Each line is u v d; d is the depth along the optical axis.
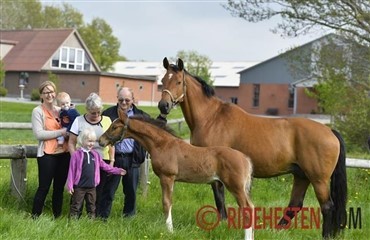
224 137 8.57
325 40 24.28
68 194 9.39
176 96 8.71
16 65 58.78
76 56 62.09
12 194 9.08
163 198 7.93
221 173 7.71
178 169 7.86
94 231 7.44
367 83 23.14
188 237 7.68
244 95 62.22
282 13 23.52
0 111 35.91
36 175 10.74
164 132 7.99
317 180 8.26
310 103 56.69
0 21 93.25
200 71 51.44
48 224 7.40
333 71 23.75
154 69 80.19
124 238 7.35
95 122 8.37
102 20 89.94
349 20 23.06
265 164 8.41
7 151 8.89
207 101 8.86
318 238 8.25
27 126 14.51
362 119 21.00
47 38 61.25
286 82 59.84
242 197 7.66
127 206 8.84
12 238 6.86
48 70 56.09
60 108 8.48
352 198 11.25
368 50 23.44
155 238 7.51
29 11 96.38
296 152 8.34
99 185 8.47
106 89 54.56
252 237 7.61
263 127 8.51
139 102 57.97
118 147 8.66
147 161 10.65
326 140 8.21
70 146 8.21
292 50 24.78
